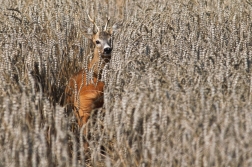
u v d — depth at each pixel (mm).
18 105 22016
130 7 43812
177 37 30953
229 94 24016
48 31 34562
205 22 35219
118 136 22297
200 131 20984
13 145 20547
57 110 22297
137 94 23469
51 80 28203
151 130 21281
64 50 31609
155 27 32812
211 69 26000
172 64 25375
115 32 34438
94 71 29562
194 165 20453
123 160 22859
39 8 38875
